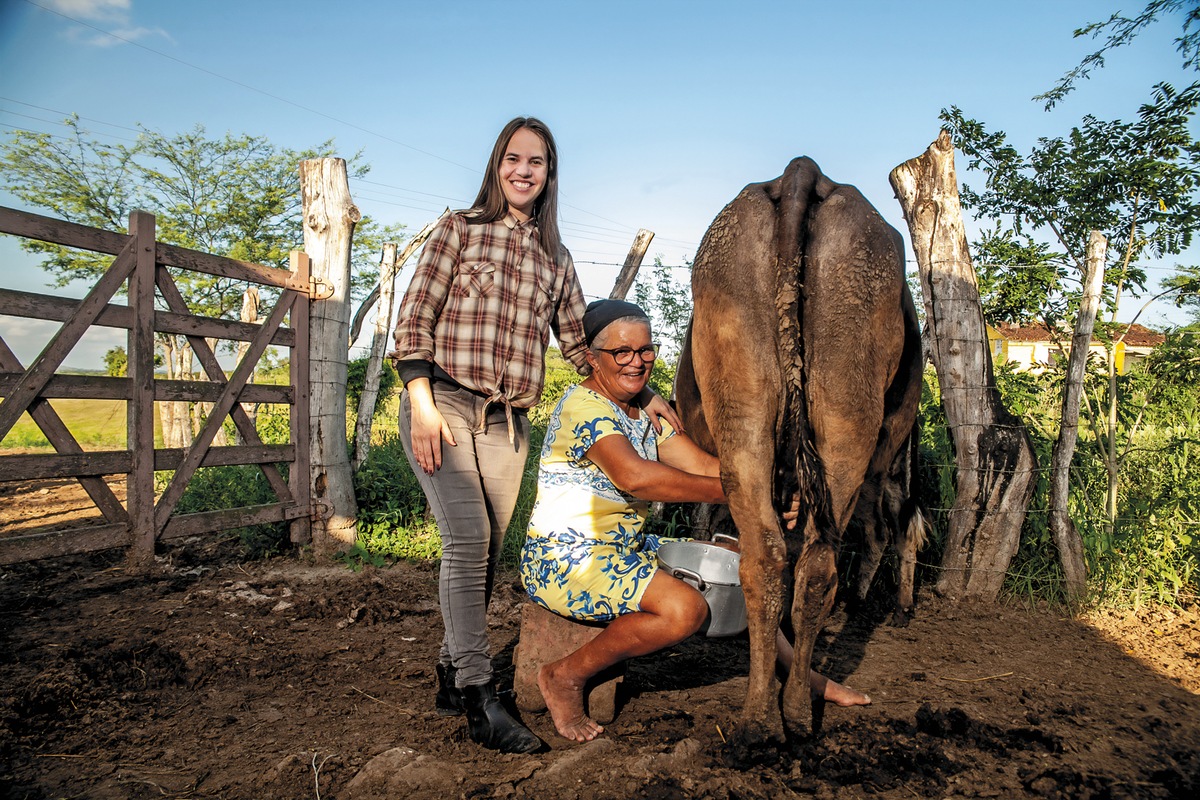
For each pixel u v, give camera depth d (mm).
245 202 15156
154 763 2369
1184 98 5285
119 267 4258
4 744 2449
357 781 2199
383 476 6016
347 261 5445
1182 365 5305
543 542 2516
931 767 2324
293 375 5191
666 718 2652
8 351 3910
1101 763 2393
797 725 2424
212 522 4770
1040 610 4098
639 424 2570
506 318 2510
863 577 3941
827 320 2398
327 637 3592
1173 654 3480
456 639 2457
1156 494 4980
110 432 17062
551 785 2178
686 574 2525
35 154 14016
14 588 4340
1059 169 5668
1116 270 5336
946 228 4285
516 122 2523
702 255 2584
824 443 2404
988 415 4238
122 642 3432
